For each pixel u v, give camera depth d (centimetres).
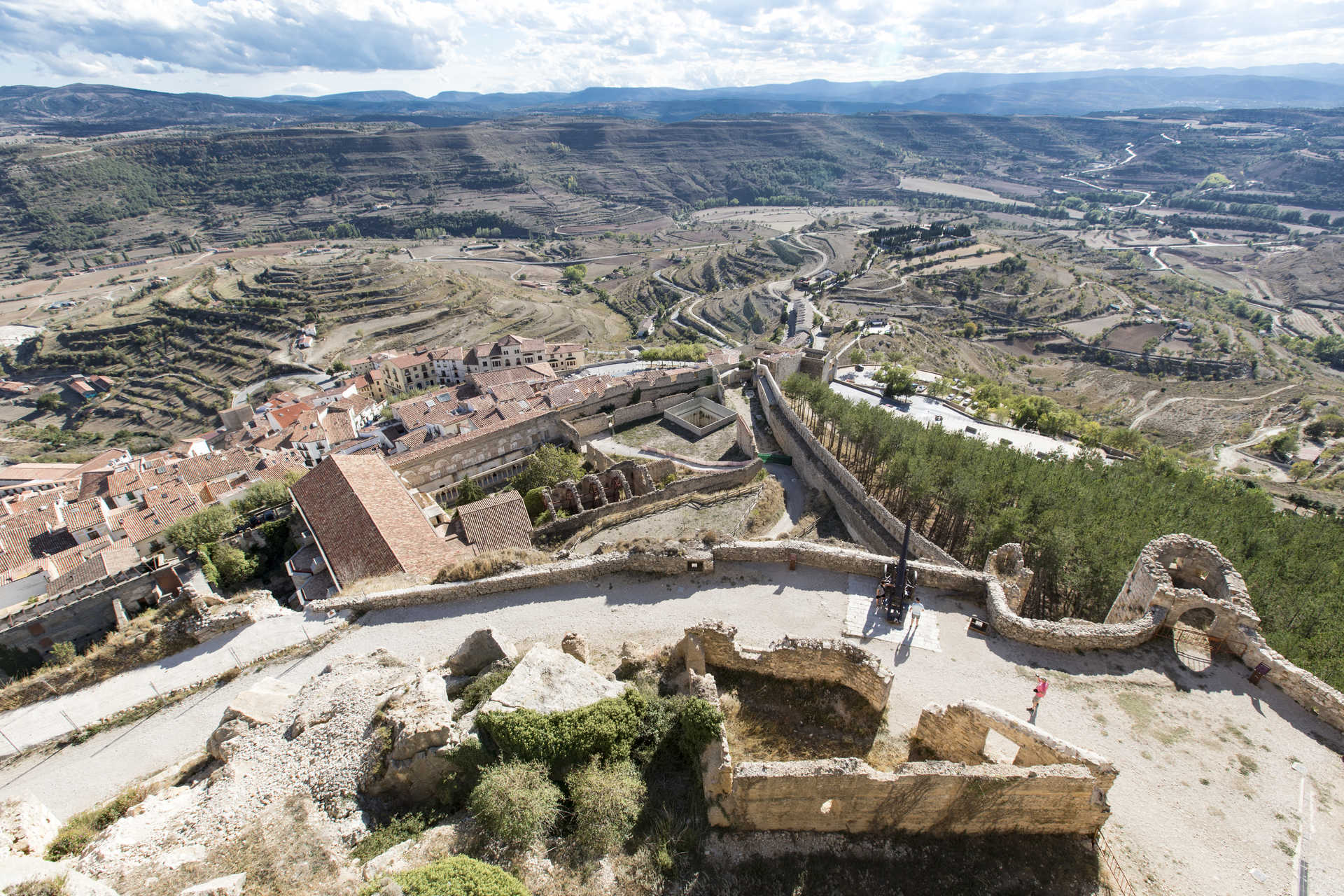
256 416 15162
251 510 6581
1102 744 2612
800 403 9881
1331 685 2961
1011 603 3494
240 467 10494
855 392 13475
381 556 4762
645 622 3509
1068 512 4891
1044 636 3100
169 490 9194
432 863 2056
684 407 10050
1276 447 15938
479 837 2245
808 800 2202
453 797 2458
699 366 12138
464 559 4538
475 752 2455
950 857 2194
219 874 2148
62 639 4475
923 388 13850
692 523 5919
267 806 2436
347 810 2414
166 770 3003
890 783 2138
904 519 6116
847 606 3503
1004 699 2842
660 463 6875
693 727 2373
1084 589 4269
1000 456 6412
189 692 3475
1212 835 2278
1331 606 3919
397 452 10112
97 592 4609
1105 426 16888
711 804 2266
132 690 3506
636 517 5931
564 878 2130
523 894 1962
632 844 2242
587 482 6212
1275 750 2584
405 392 17338
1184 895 2098
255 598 4041
